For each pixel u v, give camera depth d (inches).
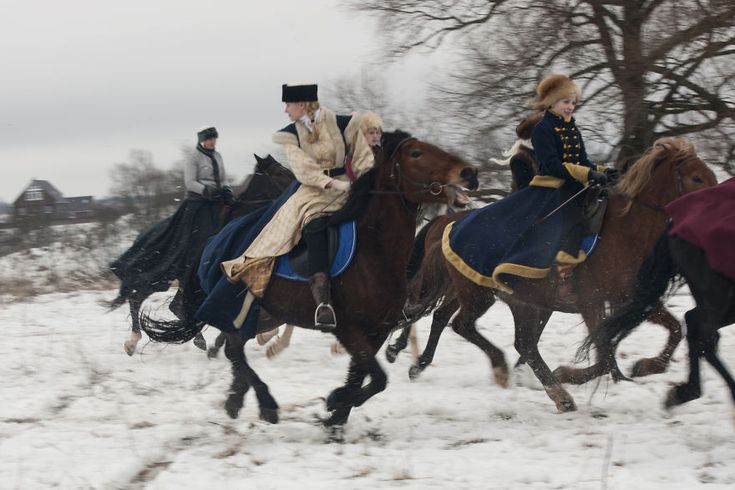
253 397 340.8
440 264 351.9
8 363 431.5
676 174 296.8
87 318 617.6
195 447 268.7
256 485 225.3
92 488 228.2
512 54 757.9
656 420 280.4
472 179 263.7
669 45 666.8
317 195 281.1
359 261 270.4
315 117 280.8
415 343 398.6
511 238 314.3
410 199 267.4
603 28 735.7
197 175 438.0
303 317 283.3
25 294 796.6
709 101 699.4
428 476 229.3
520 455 245.3
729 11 644.7
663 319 320.8
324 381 369.4
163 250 441.7
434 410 306.2
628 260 301.4
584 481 218.4
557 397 299.9
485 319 544.1
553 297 310.0
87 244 962.7
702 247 250.1
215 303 286.5
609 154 721.6
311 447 263.3
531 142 338.3
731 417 273.0
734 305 251.3
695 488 210.2
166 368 411.2
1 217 1001.5
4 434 291.4
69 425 300.2
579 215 307.3
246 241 292.5
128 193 970.7
